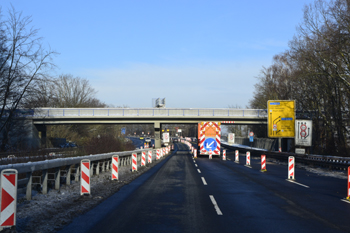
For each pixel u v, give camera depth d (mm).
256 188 13812
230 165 28047
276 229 7156
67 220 7824
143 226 7367
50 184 12688
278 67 58625
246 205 9969
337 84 37656
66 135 68000
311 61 37031
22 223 7324
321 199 11172
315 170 24297
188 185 14672
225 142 104562
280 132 32406
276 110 32531
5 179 6824
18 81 33344
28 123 49656
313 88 43500
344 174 21281
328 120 41938
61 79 79062
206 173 20594
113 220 7926
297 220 8023
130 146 46844
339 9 31812
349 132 38938
